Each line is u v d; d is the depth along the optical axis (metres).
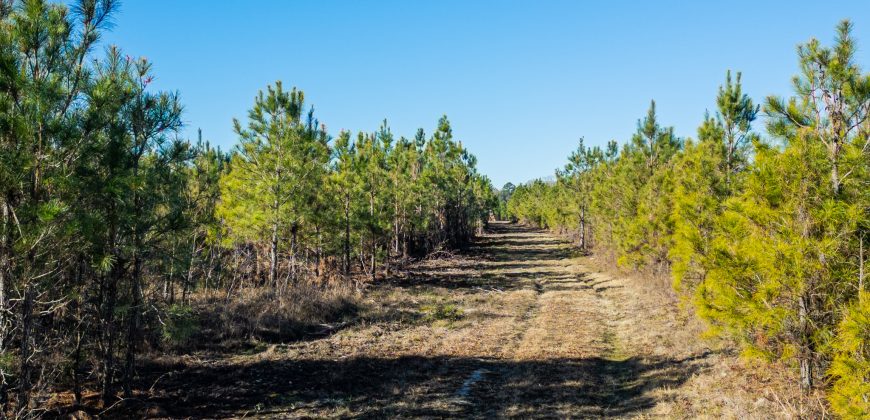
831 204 7.32
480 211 64.81
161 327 10.64
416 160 37.22
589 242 46.44
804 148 8.00
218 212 18.83
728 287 8.77
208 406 9.29
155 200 9.18
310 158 19.19
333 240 23.38
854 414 5.64
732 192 14.83
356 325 16.64
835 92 8.07
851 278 7.41
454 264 35.78
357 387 10.68
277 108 18.47
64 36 7.24
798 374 9.05
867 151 7.77
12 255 6.71
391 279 26.94
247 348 13.52
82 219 7.23
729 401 8.62
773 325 8.05
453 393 10.41
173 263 9.71
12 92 6.49
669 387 10.20
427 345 14.47
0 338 6.84
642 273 24.48
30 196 6.86
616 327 16.61
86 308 8.96
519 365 12.54
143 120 8.74
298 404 9.52
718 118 17.22
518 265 36.88
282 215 17.89
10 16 7.12
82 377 10.05
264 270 24.59
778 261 7.82
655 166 26.58
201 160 18.08
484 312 19.25
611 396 10.27
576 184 46.78
